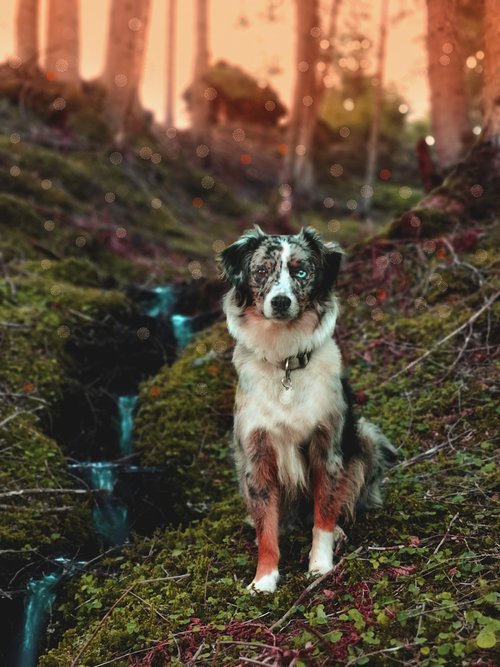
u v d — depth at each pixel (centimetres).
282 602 361
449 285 645
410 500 428
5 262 815
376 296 691
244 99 2412
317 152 2292
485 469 443
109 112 1625
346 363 615
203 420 594
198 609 375
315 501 408
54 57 1585
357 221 1762
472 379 540
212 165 1917
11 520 460
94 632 381
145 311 814
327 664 307
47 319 683
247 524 458
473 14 1050
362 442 439
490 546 371
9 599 417
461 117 988
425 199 747
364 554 393
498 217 706
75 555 467
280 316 394
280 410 405
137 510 521
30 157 1172
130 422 643
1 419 540
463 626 312
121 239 1067
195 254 1124
